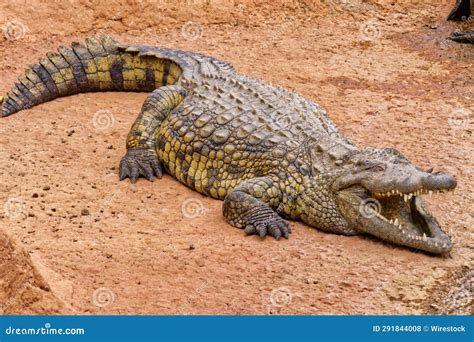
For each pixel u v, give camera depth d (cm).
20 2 1390
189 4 1490
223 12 1502
